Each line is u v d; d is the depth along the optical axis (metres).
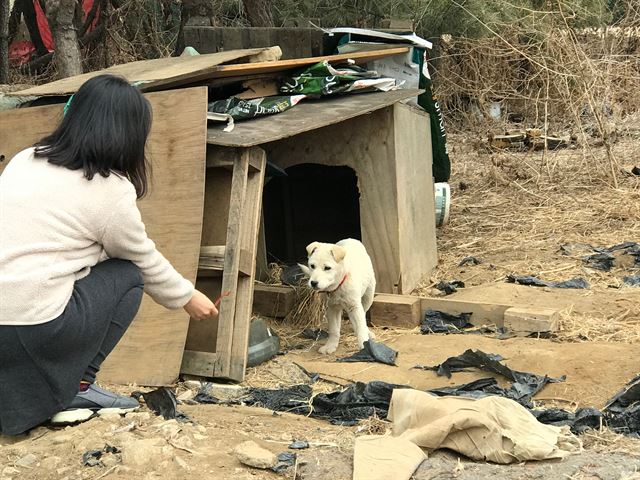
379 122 4.61
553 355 3.74
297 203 5.55
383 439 2.86
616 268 5.11
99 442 2.87
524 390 3.46
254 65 4.13
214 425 3.17
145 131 2.84
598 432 3.06
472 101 9.93
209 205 3.89
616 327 4.18
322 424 3.28
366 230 4.70
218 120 3.97
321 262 3.98
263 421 3.26
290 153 4.80
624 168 6.96
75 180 2.75
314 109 4.34
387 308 4.45
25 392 2.85
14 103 4.60
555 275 5.05
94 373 3.05
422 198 5.12
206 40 5.61
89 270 2.85
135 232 2.83
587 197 6.51
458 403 2.99
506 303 4.59
